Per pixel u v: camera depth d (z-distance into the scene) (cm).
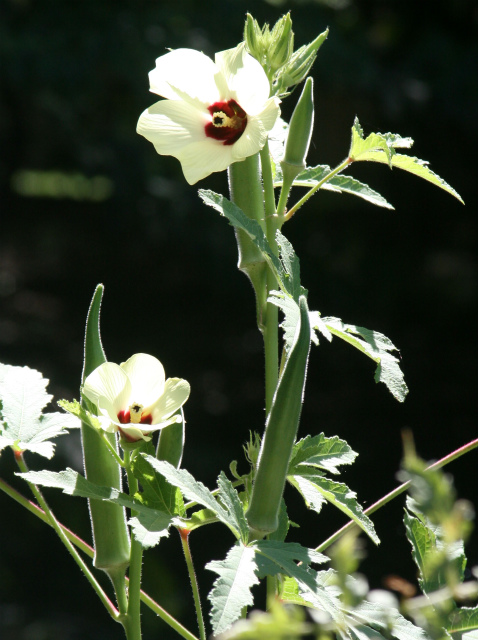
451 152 1248
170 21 1113
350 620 143
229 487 153
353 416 1141
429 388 1191
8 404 185
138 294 1412
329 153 1223
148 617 718
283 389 151
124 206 1179
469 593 80
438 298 1270
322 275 1280
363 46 1192
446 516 72
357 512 166
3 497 802
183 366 1262
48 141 1361
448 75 1170
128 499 161
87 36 1059
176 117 176
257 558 140
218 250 1212
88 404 174
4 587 748
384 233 1317
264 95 170
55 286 1441
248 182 190
